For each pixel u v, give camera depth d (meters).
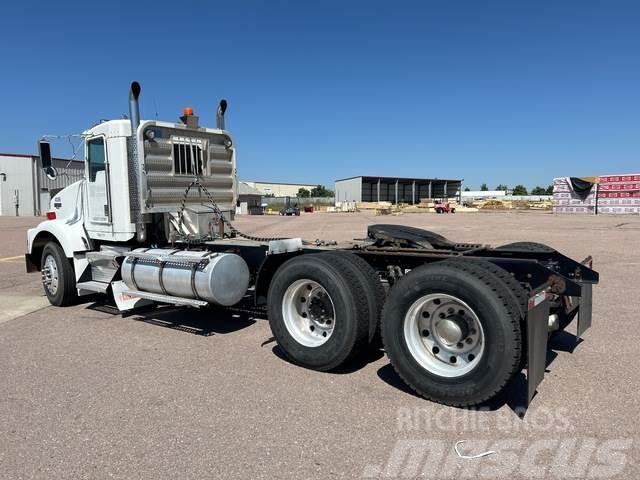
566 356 5.13
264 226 30.34
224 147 7.89
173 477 3.03
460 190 112.25
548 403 4.04
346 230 25.25
